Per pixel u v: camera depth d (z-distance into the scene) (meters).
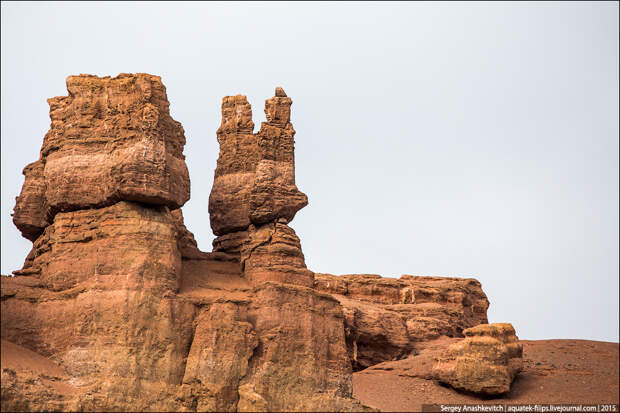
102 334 53.53
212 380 53.75
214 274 62.06
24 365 51.62
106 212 56.97
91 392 51.44
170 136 59.56
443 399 59.69
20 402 49.31
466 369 60.38
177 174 59.06
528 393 60.78
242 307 56.84
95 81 59.97
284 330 56.88
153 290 55.19
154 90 59.44
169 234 57.12
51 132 61.38
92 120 59.22
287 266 62.25
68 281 55.78
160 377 53.59
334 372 57.88
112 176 56.81
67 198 57.81
